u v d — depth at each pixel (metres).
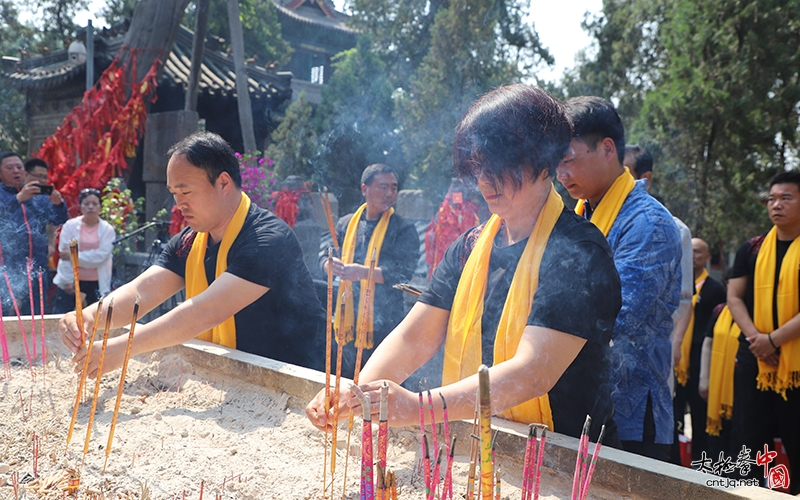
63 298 4.28
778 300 2.71
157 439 1.46
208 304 1.77
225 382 1.78
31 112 8.87
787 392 2.64
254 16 14.63
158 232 5.57
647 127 9.16
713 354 3.05
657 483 1.06
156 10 6.28
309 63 17.05
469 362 1.30
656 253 1.63
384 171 3.32
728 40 8.68
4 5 15.70
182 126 6.15
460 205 3.97
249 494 1.19
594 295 1.14
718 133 8.70
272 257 1.88
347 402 1.16
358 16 9.29
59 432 1.50
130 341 1.23
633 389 1.65
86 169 5.41
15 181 4.19
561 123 1.19
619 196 1.76
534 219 1.25
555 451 1.18
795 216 2.73
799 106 9.10
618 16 11.85
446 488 0.93
